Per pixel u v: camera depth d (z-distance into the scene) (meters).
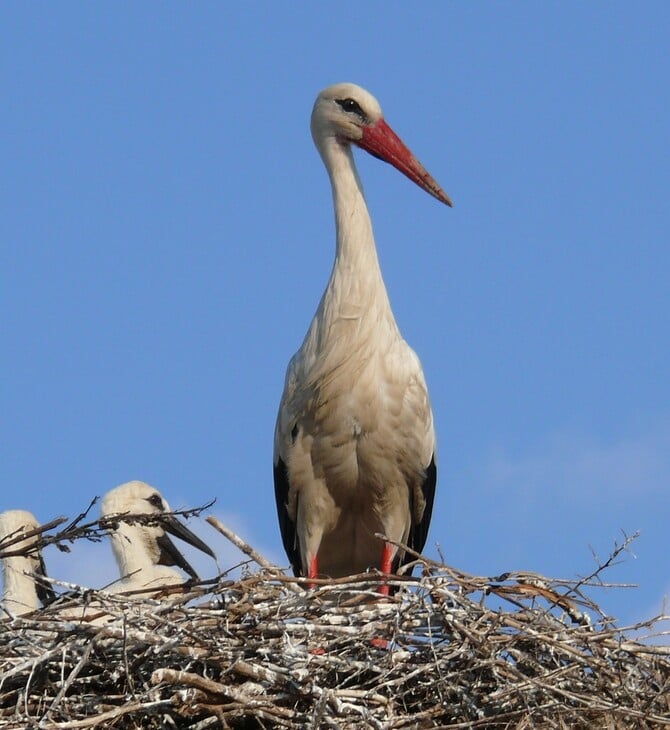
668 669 13.36
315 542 16.06
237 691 12.40
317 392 15.64
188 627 12.60
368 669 12.88
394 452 15.77
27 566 16.19
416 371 15.79
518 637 13.02
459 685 12.95
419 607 13.11
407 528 16.23
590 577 13.59
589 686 12.97
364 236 15.91
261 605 13.02
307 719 12.47
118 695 12.44
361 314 15.64
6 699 12.60
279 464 16.23
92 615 13.02
